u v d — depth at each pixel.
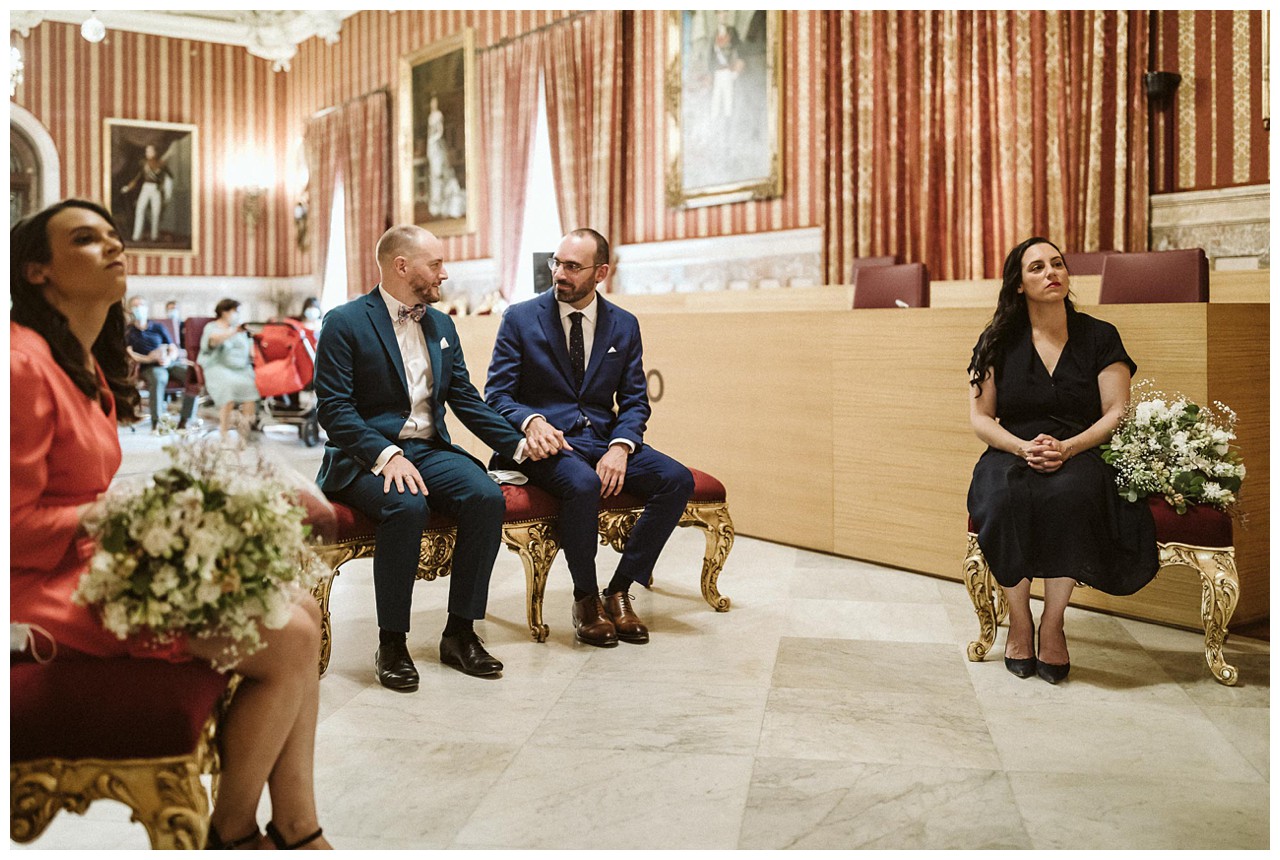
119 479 1.77
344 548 3.26
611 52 10.23
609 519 3.77
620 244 10.55
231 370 10.36
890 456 4.71
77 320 1.88
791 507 5.22
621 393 4.02
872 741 2.74
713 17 9.39
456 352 3.70
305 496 2.06
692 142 9.71
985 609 3.39
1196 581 3.73
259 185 16.77
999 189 7.39
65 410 1.77
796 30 8.79
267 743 1.84
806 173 8.80
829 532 5.03
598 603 3.71
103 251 1.83
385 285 3.50
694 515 3.95
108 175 15.67
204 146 16.34
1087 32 6.81
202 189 16.39
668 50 9.85
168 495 1.68
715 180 9.52
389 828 2.24
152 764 1.60
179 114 16.14
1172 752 2.66
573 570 3.63
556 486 3.63
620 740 2.75
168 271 16.22
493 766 2.58
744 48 9.13
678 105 9.80
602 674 3.31
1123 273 4.84
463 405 3.71
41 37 15.11
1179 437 3.17
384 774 2.54
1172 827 2.23
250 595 1.70
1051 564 3.18
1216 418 3.74
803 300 7.58
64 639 1.74
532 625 3.67
